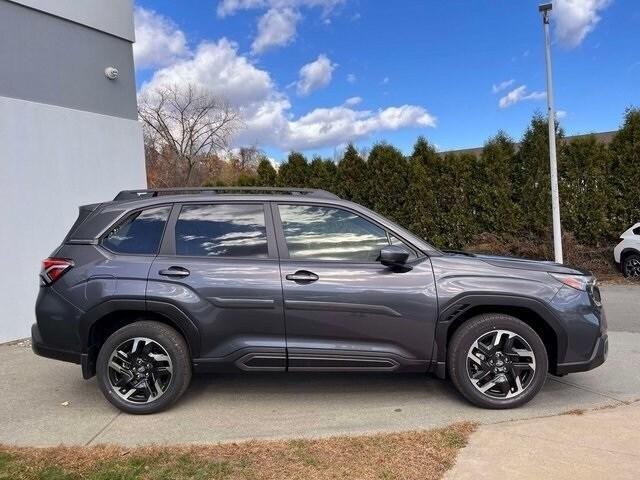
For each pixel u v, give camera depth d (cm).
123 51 826
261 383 492
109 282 412
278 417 414
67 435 387
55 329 417
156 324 418
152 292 407
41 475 322
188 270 412
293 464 333
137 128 848
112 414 426
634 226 1040
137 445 366
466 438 362
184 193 459
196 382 496
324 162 1431
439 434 371
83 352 416
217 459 341
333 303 406
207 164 4009
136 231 432
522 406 423
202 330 409
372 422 400
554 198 977
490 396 415
